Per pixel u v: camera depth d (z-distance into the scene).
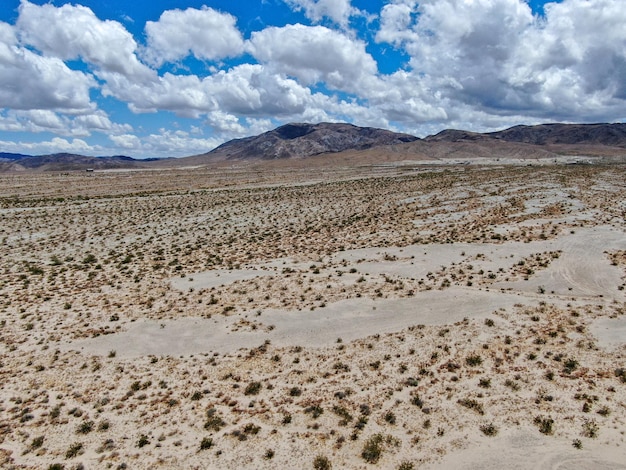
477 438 15.74
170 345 24.08
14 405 18.83
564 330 23.20
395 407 17.64
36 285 34.50
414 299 28.86
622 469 13.95
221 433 16.58
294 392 18.95
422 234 47.56
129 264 40.41
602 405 17.02
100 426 17.14
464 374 19.70
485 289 30.20
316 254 41.47
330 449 15.51
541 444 15.28
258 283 33.50
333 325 25.67
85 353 23.34
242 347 23.53
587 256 36.25
